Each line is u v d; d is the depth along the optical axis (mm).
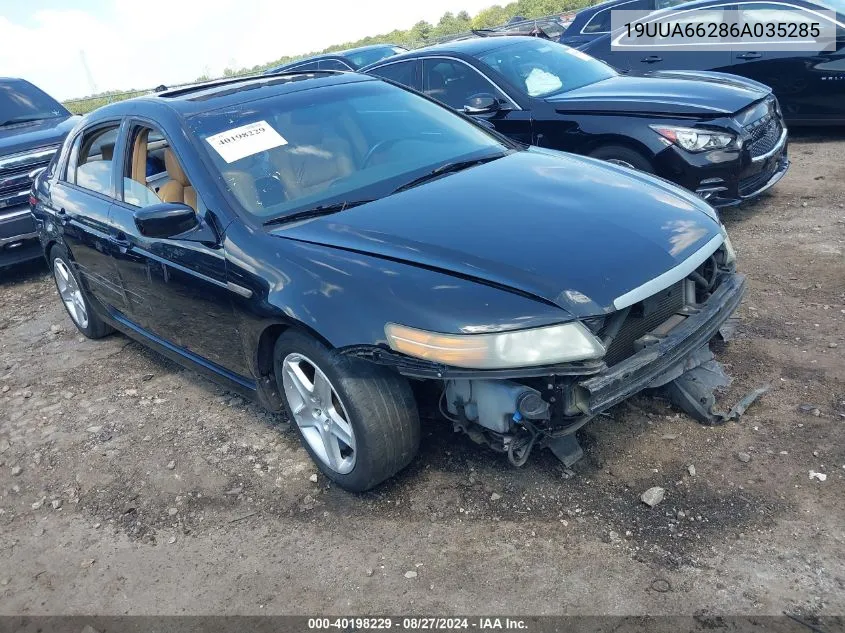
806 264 4742
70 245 4547
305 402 3076
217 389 4199
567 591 2400
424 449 3219
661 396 3365
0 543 3137
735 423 3135
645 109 5469
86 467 3584
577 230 2842
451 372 2471
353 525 2871
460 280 2584
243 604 2574
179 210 3123
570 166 3627
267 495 3154
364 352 2621
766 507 2641
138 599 2684
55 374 4746
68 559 2963
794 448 2928
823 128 8586
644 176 3637
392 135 3814
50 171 4988
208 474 3369
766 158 5469
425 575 2561
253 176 3348
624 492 2809
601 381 2484
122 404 4184
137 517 3152
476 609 2387
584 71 6582
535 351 2434
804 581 2314
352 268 2734
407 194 3277
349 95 4012
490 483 2959
